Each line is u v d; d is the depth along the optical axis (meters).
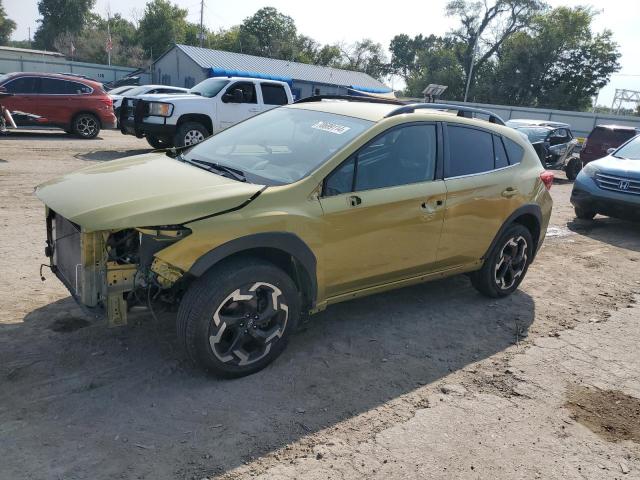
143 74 43.69
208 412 3.21
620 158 9.61
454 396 3.63
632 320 5.23
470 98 57.19
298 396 3.46
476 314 5.05
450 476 2.86
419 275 4.54
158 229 3.15
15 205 7.29
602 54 51.34
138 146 15.10
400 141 4.21
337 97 5.29
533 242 5.57
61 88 15.23
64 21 76.75
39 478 2.60
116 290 3.28
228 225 3.27
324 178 3.73
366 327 4.56
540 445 3.19
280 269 3.55
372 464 2.89
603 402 3.72
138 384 3.42
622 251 7.91
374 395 3.56
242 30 65.94
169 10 65.62
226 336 3.50
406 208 4.13
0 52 44.38
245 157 4.18
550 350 4.44
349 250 3.87
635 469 3.05
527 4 52.69
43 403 3.16
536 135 15.84
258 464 2.82
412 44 89.50
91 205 3.27
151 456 2.81
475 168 4.78
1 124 14.08
